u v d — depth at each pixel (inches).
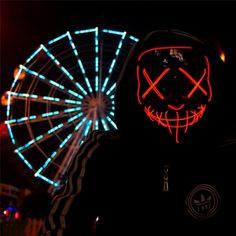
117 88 63.6
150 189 59.4
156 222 57.7
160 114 62.2
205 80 63.1
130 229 57.7
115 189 59.4
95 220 57.7
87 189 58.9
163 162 60.7
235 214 56.8
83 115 281.3
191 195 58.1
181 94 62.6
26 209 188.1
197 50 64.2
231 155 60.5
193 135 61.9
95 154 61.4
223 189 57.9
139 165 60.7
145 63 63.5
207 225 56.7
